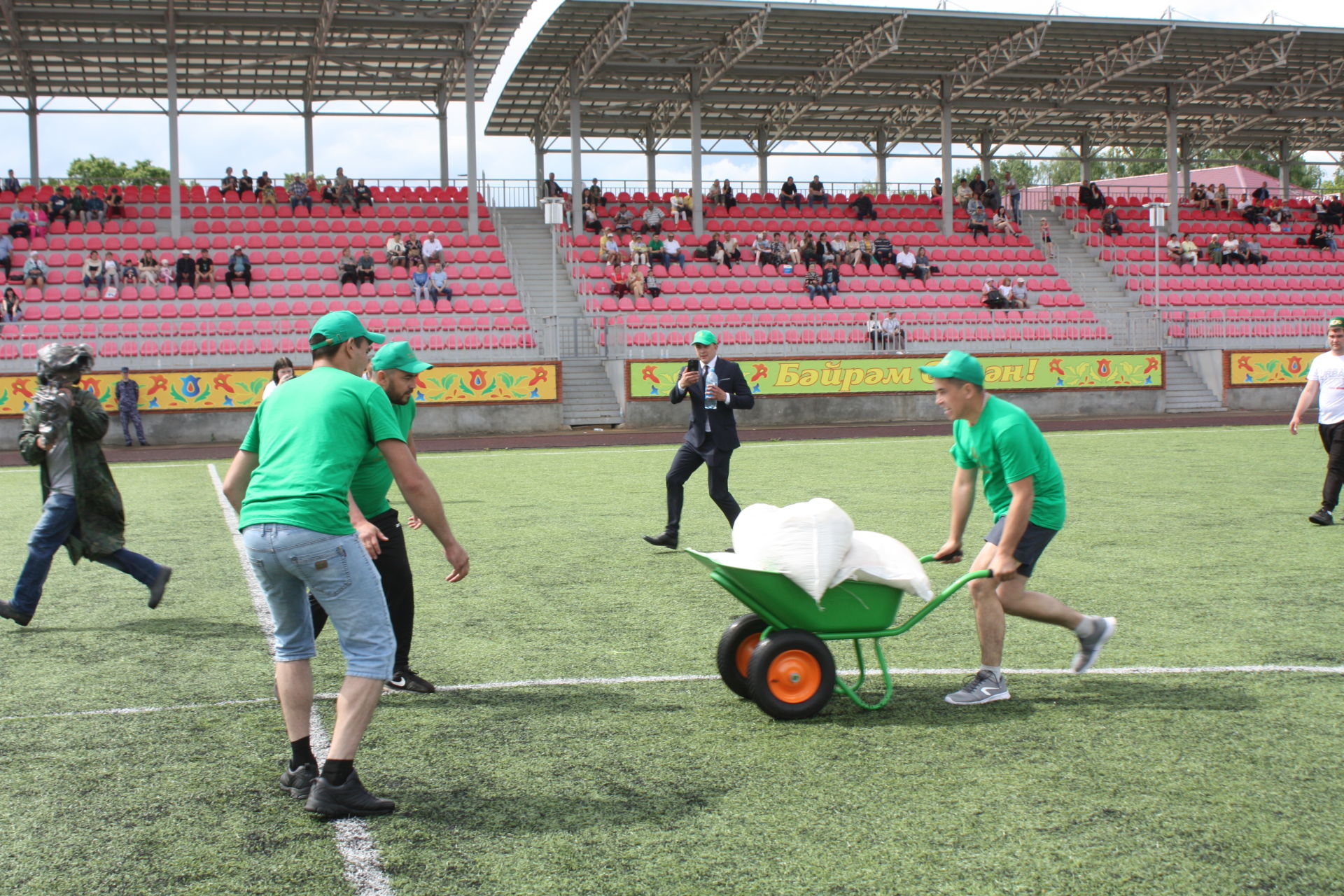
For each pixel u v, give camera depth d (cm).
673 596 714
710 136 3597
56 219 2708
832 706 481
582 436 2239
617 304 2695
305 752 391
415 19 2636
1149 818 355
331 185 2995
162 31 2641
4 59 2717
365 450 375
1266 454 1625
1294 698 479
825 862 329
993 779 391
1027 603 480
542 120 3344
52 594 754
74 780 406
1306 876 316
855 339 2664
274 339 2405
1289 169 4003
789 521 453
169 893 317
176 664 571
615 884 317
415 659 569
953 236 3188
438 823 362
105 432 659
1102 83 3109
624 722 463
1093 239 3303
